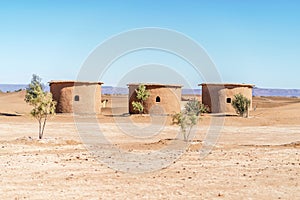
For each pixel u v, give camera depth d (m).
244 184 11.38
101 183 11.43
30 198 9.70
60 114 43.03
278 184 11.39
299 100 83.38
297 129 31.97
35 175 12.41
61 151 17.66
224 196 10.05
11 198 9.67
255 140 24.09
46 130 28.80
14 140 20.94
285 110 49.59
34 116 21.73
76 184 11.26
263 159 15.72
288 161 15.28
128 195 10.09
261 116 43.72
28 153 16.94
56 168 13.61
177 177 12.34
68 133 26.81
